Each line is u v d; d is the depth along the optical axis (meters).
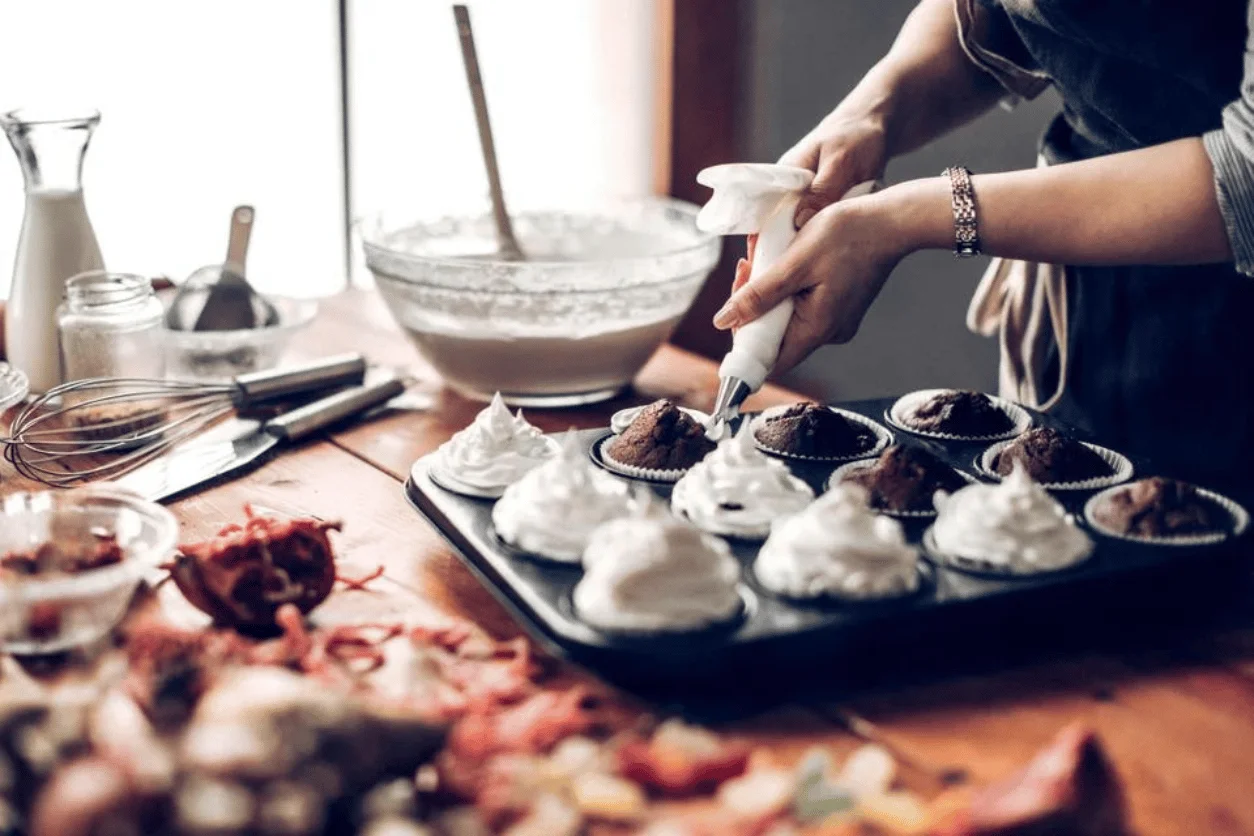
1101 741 0.75
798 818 0.68
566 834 0.66
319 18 2.21
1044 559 0.90
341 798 0.65
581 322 1.34
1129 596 0.90
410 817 0.67
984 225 1.07
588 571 0.88
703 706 0.81
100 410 1.28
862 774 0.73
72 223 1.36
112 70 2.05
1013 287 1.43
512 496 0.98
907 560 0.88
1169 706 0.83
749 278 1.20
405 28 2.30
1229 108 1.02
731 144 2.48
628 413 1.23
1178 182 1.02
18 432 1.18
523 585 0.89
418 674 0.80
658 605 0.82
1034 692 0.84
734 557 0.92
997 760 0.77
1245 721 0.81
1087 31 1.17
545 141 2.46
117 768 0.62
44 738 0.67
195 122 2.15
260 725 0.64
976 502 0.93
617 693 0.83
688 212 1.54
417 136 2.36
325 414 1.32
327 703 0.66
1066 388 1.39
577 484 0.94
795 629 0.83
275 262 2.29
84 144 1.35
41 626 0.83
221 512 1.13
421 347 1.39
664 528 0.84
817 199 1.23
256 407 1.38
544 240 1.59
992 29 1.31
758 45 2.39
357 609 0.95
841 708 0.82
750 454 1.00
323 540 0.94
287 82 2.22
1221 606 0.94
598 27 2.43
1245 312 1.25
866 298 1.12
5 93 1.98
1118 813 0.67
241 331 1.43
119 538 0.94
